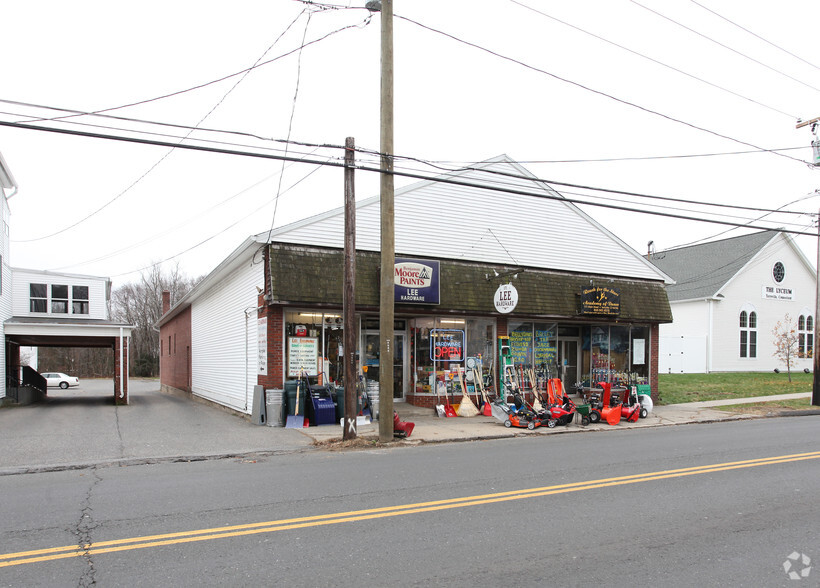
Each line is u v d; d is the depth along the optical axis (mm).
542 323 18953
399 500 6973
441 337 16953
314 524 5988
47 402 24984
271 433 13062
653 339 20703
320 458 10195
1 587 4398
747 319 34094
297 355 15031
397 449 11242
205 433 13070
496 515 6363
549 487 7680
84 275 30344
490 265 17609
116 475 8672
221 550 5219
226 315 20500
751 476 8430
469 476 8398
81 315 30141
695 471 8766
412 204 16547
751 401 20672
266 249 14734
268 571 4746
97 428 14016
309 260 14664
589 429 14250
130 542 5414
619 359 20000
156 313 67188
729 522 6203
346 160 11789
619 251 20438
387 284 11938
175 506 6691
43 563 4895
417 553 5191
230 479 8227
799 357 35312
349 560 5000
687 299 33969
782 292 35719
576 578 4672
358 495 7223
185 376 29531
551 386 15633
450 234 17094
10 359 24500
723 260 35156
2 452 10562
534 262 18547
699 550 5340
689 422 15852
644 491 7496
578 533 5785
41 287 29469
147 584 4480
